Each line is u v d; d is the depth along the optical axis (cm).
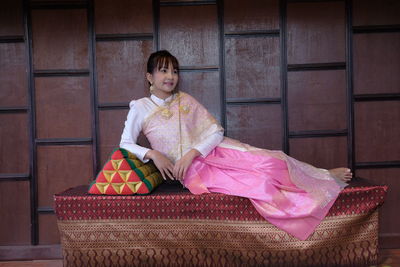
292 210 181
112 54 251
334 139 253
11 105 251
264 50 252
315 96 253
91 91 251
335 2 251
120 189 191
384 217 253
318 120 253
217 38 252
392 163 253
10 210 252
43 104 251
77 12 250
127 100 252
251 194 183
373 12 251
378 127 253
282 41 251
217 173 200
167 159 202
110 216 189
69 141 252
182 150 212
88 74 252
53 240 253
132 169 193
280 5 251
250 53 252
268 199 181
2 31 249
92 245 190
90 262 190
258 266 187
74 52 251
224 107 252
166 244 190
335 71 252
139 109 215
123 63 252
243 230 187
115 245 189
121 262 190
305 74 253
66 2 249
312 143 253
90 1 248
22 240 252
